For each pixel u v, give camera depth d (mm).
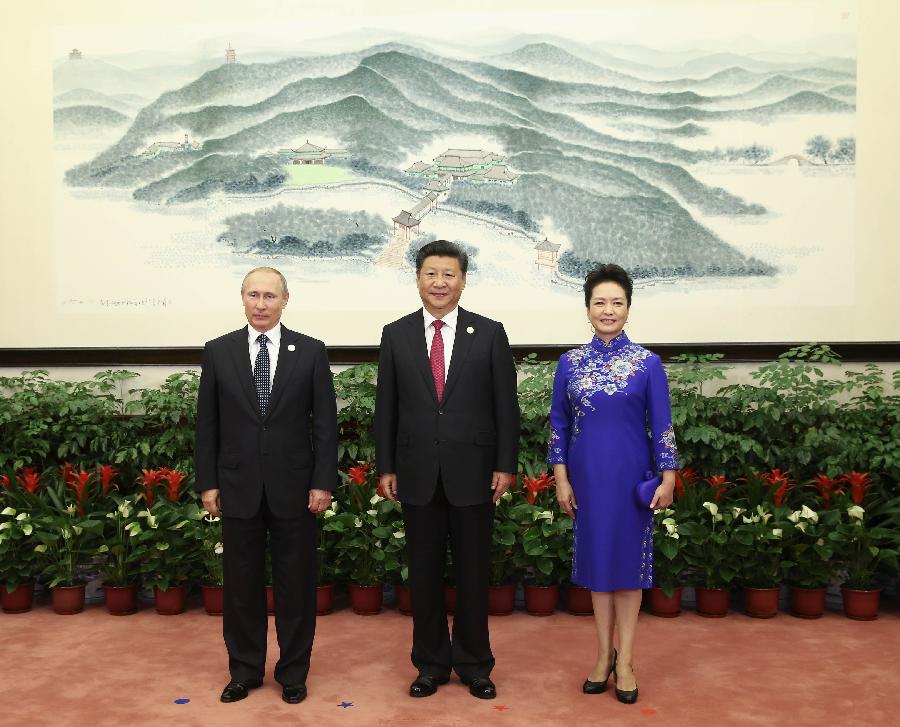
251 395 2924
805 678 3070
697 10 4699
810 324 4688
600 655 2953
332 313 4867
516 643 3527
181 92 4906
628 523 2881
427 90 4812
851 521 3938
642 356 2979
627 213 4746
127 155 4938
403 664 3273
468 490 2877
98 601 4188
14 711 2785
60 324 4977
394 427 3027
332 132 4852
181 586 4016
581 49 4750
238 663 2947
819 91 4656
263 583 2986
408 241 4832
